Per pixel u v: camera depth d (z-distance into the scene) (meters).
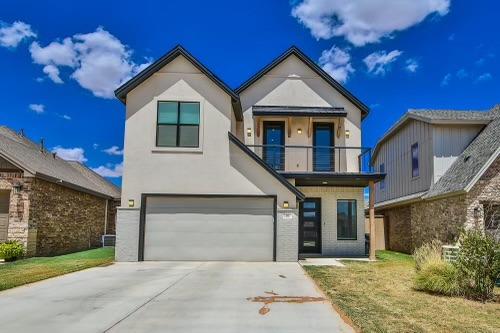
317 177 16.19
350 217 18.19
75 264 13.77
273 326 6.38
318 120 18.61
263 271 12.42
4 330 6.07
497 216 14.36
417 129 19.72
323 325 6.46
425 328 6.50
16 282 10.05
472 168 15.17
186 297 8.46
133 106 15.51
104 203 24.39
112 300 8.14
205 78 15.70
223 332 6.03
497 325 6.82
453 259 10.30
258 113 17.77
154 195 15.19
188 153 15.38
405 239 20.62
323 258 16.62
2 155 15.81
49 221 17.44
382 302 8.32
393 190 22.73
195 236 15.15
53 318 6.75
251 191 15.31
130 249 14.96
